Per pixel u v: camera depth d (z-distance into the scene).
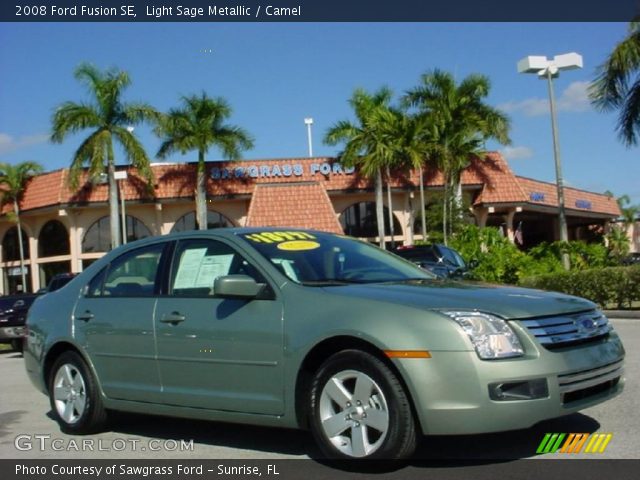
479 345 4.81
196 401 5.94
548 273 21.11
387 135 36.47
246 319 5.67
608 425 6.10
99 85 35.62
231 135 37.22
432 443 5.78
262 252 5.96
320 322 5.27
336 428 5.22
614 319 16.64
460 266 17.33
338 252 6.34
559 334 5.04
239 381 5.67
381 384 4.99
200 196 37.56
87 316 6.86
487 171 40.38
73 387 7.01
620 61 24.25
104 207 38.53
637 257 57.91
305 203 37.03
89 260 39.47
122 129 35.66
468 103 38.28
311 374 5.45
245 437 6.49
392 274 6.20
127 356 6.44
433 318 4.92
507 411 4.75
